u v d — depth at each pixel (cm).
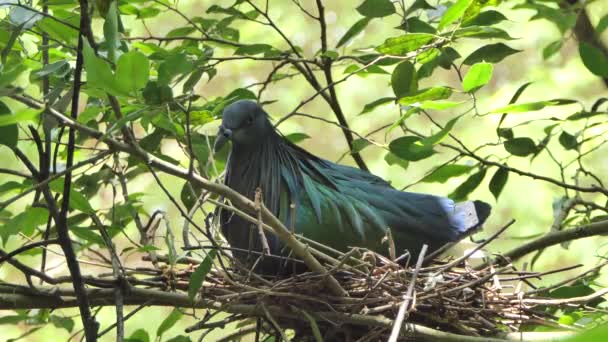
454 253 1009
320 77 2291
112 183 967
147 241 891
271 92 2380
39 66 813
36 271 828
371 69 1020
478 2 989
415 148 958
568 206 1077
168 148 2097
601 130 1917
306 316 839
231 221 949
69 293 855
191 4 2195
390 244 877
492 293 877
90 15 746
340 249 965
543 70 2025
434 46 941
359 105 2266
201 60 952
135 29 2125
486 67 826
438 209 1009
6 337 1961
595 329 357
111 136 761
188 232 891
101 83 659
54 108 727
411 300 802
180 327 2050
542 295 919
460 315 870
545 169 2019
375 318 834
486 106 2053
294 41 2189
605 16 1138
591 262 1936
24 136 1234
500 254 952
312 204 973
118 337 798
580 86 1991
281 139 1002
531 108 850
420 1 1016
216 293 862
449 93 907
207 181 727
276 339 916
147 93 796
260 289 834
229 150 1046
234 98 1018
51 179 707
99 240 841
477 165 1055
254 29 2042
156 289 874
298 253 789
